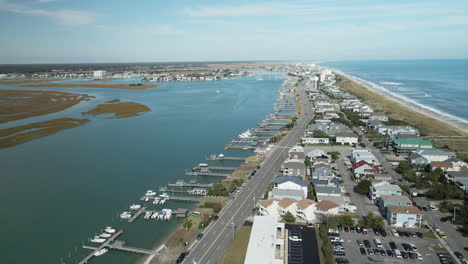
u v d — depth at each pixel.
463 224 82.31
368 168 115.94
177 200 103.81
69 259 75.44
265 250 68.62
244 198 101.44
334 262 68.25
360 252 71.75
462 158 128.62
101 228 88.25
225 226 85.00
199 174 125.19
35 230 88.00
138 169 132.38
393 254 70.62
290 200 91.56
